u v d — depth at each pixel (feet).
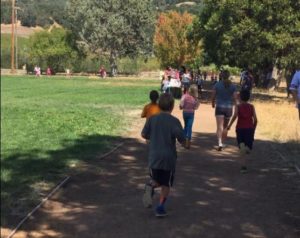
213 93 44.86
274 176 34.81
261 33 98.63
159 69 293.43
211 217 25.40
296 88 46.88
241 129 35.99
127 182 32.27
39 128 52.75
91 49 271.49
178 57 257.96
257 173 35.73
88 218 24.93
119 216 25.35
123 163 38.04
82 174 33.86
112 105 86.17
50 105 82.33
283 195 29.86
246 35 102.83
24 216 24.66
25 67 274.57
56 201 27.63
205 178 33.83
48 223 24.02
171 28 259.19
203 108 87.35
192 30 170.19
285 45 97.66
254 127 36.24
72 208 26.53
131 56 274.77
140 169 36.11
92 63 287.28
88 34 269.64
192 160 40.11
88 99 98.43
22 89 130.11
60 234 22.61
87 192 29.71
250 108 36.22
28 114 64.90
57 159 37.14
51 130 51.70
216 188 31.27
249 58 104.17
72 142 44.98
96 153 40.81
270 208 27.14
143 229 23.44
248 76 94.58
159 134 25.35
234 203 28.02
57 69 285.64
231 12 102.17
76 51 284.00
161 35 262.47
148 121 25.79
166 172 25.21
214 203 27.94
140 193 29.73
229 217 25.44
